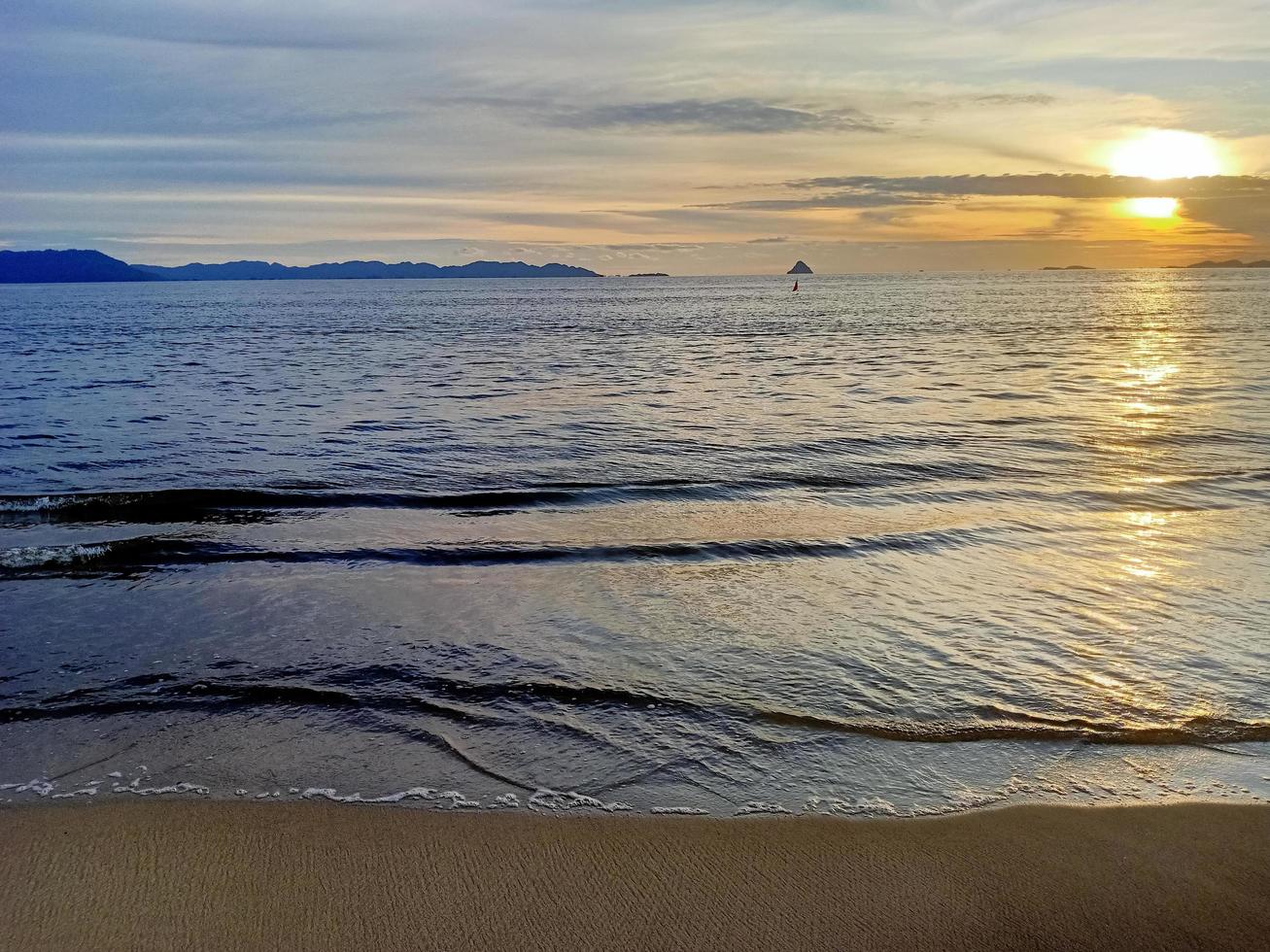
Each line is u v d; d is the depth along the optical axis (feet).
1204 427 57.88
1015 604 26.48
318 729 19.48
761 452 52.08
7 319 263.70
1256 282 642.22
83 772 17.63
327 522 38.11
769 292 551.18
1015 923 13.12
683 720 19.62
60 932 12.89
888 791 16.74
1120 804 16.17
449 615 26.50
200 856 14.80
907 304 324.19
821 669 22.11
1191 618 25.11
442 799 16.57
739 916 13.25
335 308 358.02
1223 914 13.25
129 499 41.32
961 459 48.91
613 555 32.42
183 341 161.89
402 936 12.78
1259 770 17.26
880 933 12.92
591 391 81.87
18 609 27.30
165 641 24.68
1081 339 145.28
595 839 15.25
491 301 444.96
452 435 58.70
